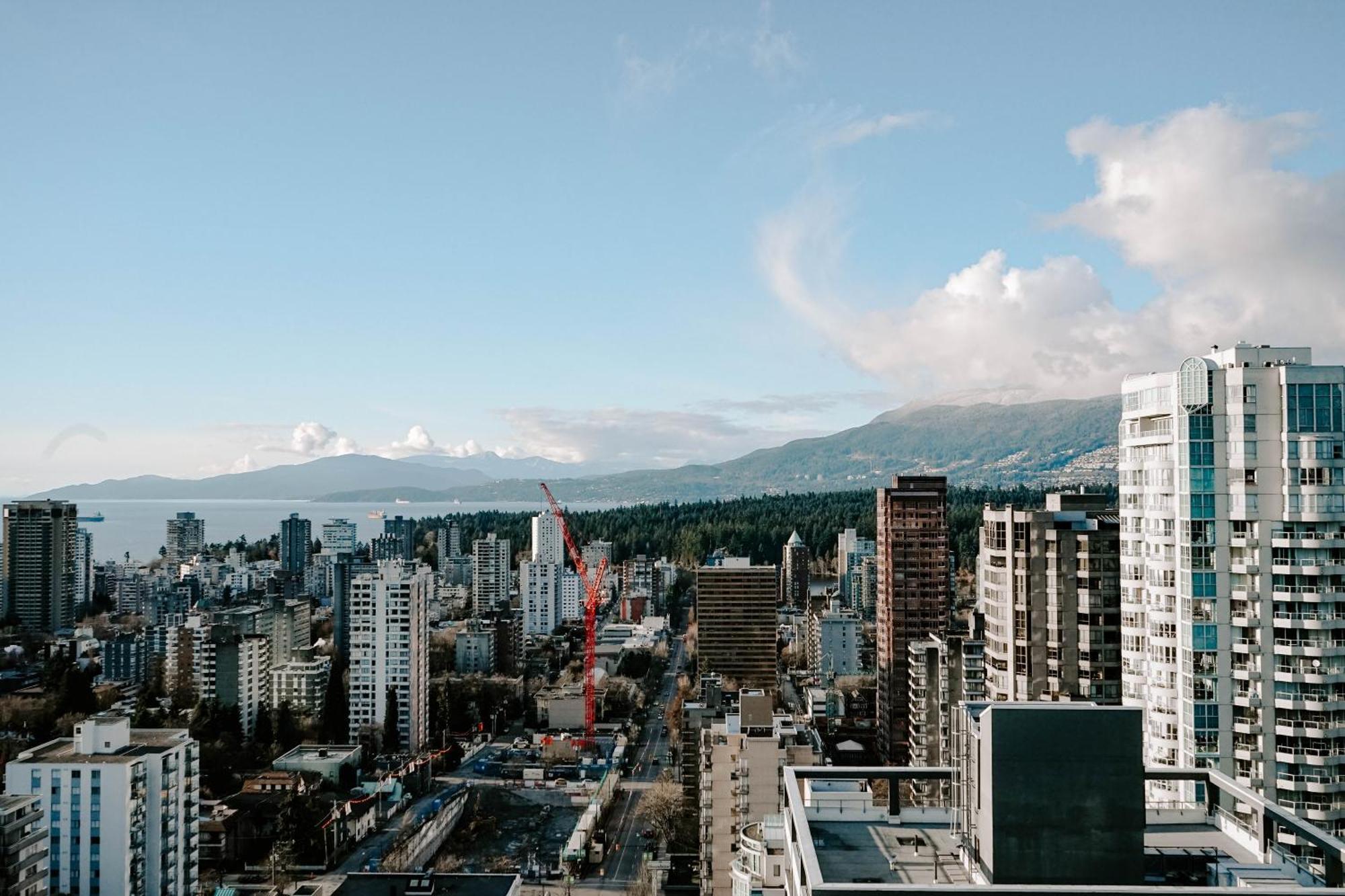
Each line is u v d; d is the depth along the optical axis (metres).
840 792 69.06
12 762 183.38
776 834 121.56
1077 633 169.00
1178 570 128.88
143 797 186.12
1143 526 139.25
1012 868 50.56
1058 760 50.94
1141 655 140.00
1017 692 172.00
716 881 176.88
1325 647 120.19
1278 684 121.88
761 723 183.38
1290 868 56.16
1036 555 171.50
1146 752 136.38
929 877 54.50
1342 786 118.62
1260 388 124.75
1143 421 139.62
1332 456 121.62
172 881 192.38
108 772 180.75
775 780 176.25
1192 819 63.84
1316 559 121.31
